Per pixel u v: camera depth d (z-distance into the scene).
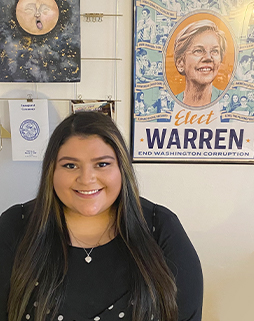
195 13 0.98
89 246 0.75
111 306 0.71
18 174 1.11
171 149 1.09
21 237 0.79
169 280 0.74
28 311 0.72
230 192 1.15
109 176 0.68
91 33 1.01
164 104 1.05
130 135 1.07
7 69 0.98
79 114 0.74
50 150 0.71
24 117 1.02
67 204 0.71
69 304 0.71
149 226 0.82
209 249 1.20
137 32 0.99
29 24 0.96
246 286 1.24
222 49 1.01
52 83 1.04
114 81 1.04
